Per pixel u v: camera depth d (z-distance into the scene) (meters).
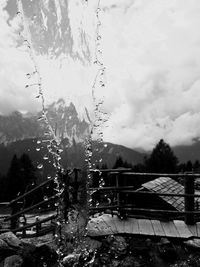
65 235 6.12
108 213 7.96
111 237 6.36
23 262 5.45
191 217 7.12
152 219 7.56
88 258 5.72
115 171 7.31
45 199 6.82
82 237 6.15
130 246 6.19
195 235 6.50
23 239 6.60
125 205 7.33
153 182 11.66
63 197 6.27
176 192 11.99
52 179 6.60
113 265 5.68
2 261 5.42
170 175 7.25
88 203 6.45
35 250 5.75
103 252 5.95
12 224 7.81
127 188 7.29
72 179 6.06
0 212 16.39
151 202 10.48
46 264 5.62
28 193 7.40
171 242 6.40
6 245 5.66
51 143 5.18
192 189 7.23
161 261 5.89
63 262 5.54
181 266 5.74
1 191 41.03
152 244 6.23
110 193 7.88
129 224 7.08
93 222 7.06
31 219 13.00
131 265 5.73
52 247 5.93
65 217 6.29
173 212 7.04
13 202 7.73
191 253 6.10
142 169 55.34
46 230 7.49
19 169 40.31
